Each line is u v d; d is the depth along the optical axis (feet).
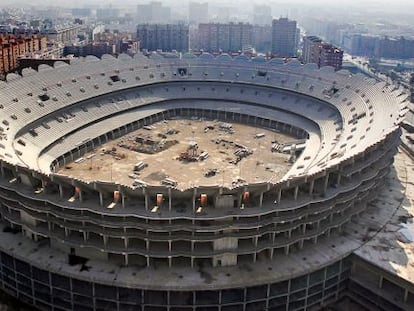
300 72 652.89
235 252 279.28
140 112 601.62
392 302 276.82
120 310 274.98
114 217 274.16
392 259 287.69
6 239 304.91
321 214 300.20
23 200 296.10
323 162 391.04
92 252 286.87
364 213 343.67
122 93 615.16
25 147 447.01
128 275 272.51
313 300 291.58
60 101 536.01
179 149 517.55
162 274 274.36
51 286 282.77
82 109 555.28
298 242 298.35
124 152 505.66
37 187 305.32
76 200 287.48
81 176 439.22
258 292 273.95
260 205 282.77
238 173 453.58
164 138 550.77
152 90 649.20
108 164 471.62
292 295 282.77
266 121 606.55
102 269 277.64
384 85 521.65
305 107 602.44
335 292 299.17
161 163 476.54
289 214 286.25
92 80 595.88
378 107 475.72
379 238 311.06
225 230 277.03
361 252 294.05
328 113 567.18
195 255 276.21
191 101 654.53
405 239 310.45
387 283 288.51
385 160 363.15
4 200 310.65
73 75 585.22
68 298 281.95
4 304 291.99
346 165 320.29
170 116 632.79
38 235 304.09
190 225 272.51
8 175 323.57
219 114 633.20
